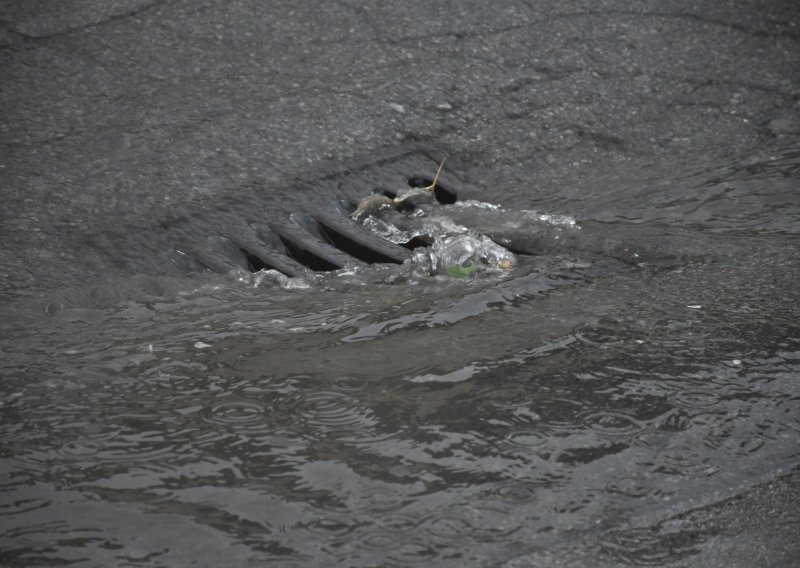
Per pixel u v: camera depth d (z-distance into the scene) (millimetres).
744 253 11820
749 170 14422
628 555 6641
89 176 13188
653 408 8391
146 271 11641
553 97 16062
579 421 8203
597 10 18297
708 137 15398
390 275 11750
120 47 16234
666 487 7352
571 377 8914
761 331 9758
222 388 8852
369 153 14406
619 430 8070
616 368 9055
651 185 14055
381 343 9695
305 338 9859
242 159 13867
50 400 8625
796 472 7523
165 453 7840
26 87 15086
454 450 7824
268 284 11492
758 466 7598
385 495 7273
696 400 8500
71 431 8156
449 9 17984
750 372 8961
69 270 11406
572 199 13766
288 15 17484
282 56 16438
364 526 6934
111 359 9414
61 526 6945
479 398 8586
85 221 12320
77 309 10547
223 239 12383
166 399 8680
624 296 10711
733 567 6535
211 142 14109
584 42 17375
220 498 7266
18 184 12906
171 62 16016
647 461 7656
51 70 15516
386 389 8773
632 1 18641
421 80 16078
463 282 11367
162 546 6738
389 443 7938
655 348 9430
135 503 7207
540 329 9906
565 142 15188
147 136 14117
